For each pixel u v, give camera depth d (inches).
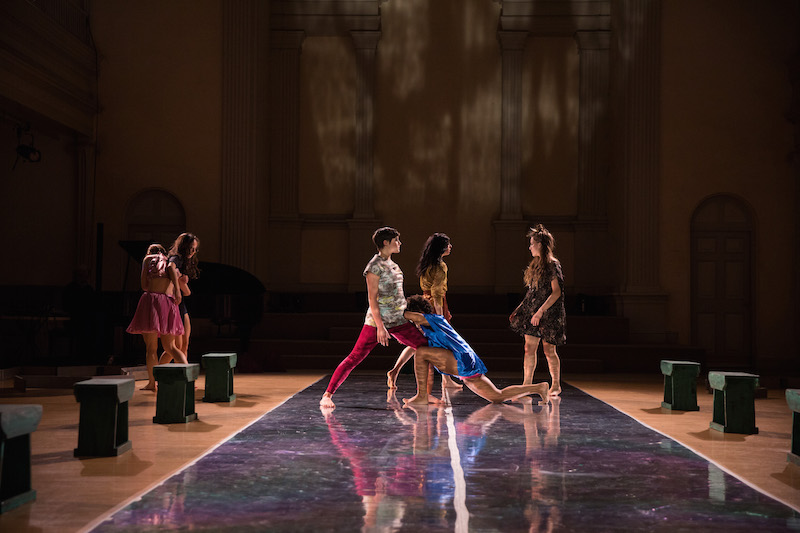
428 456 144.6
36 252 437.4
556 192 502.0
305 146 509.0
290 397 245.4
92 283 471.8
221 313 394.0
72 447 155.8
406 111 508.7
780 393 284.7
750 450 156.7
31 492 112.3
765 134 444.5
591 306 458.3
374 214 505.0
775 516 105.5
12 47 368.8
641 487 121.9
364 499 112.3
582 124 498.6
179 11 479.2
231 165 471.5
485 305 487.2
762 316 441.7
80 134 460.8
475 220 505.0
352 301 488.4
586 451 152.3
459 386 270.4
